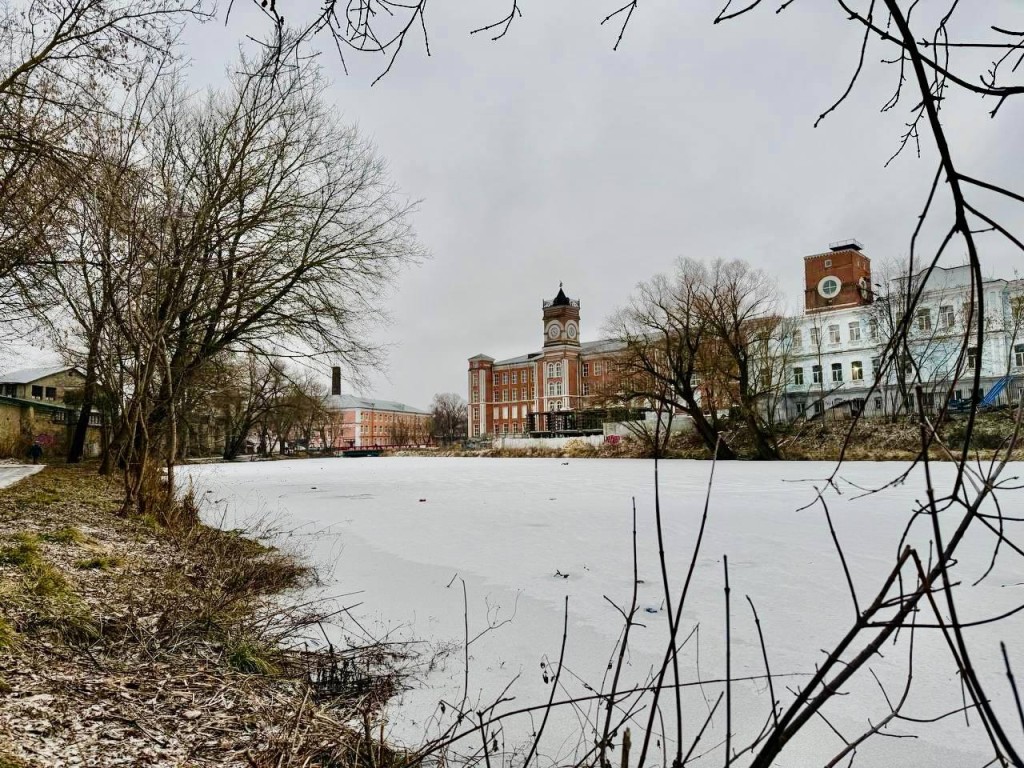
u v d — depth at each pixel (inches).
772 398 1357.0
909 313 51.7
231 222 592.1
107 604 201.0
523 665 176.9
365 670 172.2
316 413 1120.8
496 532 389.7
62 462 1059.3
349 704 153.3
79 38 304.7
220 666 165.6
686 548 327.9
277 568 275.6
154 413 521.7
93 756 110.3
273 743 124.6
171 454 408.5
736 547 326.0
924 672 167.3
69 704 128.9
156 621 191.2
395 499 606.2
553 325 3085.6
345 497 634.8
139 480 400.5
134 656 163.3
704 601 231.1
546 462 1396.4
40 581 195.9
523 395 3297.2
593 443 1670.8
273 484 831.7
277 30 78.4
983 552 299.1
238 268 594.2
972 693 45.7
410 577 274.5
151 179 419.2
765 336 1211.9
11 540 249.1
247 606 219.9
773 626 203.9
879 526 382.6
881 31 53.1
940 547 48.0
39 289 422.0
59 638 163.0
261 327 670.5
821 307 1708.9
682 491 629.0
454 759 127.3
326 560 310.8
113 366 451.2
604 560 303.4
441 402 4603.8
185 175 533.3
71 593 198.7
